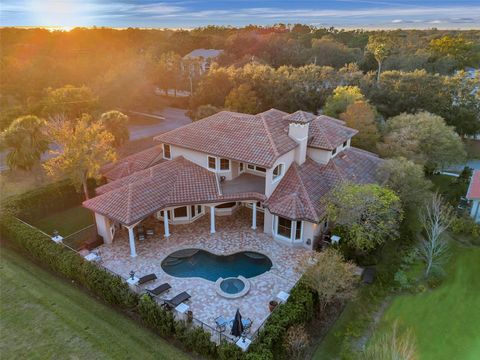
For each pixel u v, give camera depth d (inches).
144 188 1136.8
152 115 3009.4
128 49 4832.7
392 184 1227.9
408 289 981.2
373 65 3698.3
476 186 1350.9
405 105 2167.8
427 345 808.9
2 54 3924.7
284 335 730.8
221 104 2652.6
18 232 1080.8
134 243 1119.6
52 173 1312.7
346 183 1102.4
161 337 792.3
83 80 2957.7
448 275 1051.3
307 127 1246.3
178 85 3484.3
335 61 4052.7
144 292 913.5
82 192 1437.0
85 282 922.7
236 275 1002.1
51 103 2039.9
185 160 1312.7
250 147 1190.9
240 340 745.6
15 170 1696.6
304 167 1262.3
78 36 5472.4
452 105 2138.3
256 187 1222.3
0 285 956.6
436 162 1614.2
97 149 1298.0
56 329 811.4
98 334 797.2
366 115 1659.7
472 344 816.3
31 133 1485.0
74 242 1163.3
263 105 2519.7
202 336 722.8
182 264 1046.4
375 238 992.2
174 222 1246.9
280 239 1141.1
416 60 3496.6
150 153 1465.3
